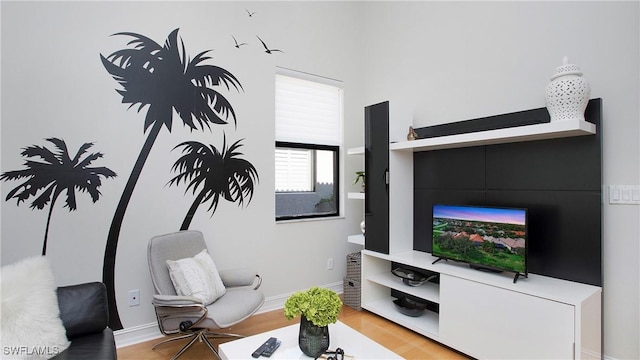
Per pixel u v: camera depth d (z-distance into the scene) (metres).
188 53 2.83
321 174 3.76
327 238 3.67
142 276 2.63
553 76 2.10
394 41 3.61
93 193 2.46
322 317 1.61
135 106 2.61
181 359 2.34
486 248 2.42
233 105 3.05
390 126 3.01
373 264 3.23
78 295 1.86
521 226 2.23
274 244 3.29
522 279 2.26
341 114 3.83
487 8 2.79
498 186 2.64
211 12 2.95
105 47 2.50
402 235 3.09
